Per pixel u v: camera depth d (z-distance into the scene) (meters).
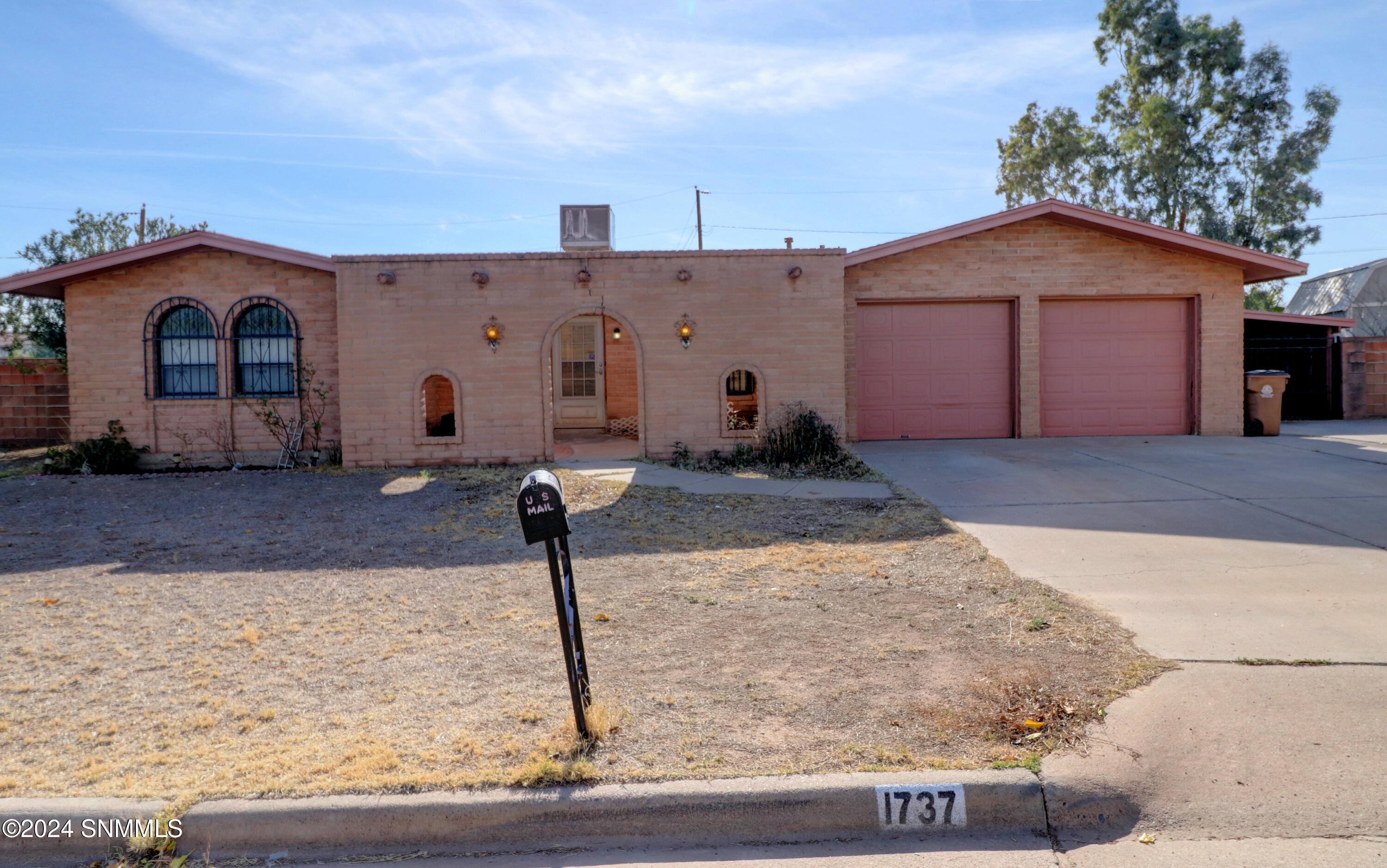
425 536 7.99
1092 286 13.54
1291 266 13.28
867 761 3.52
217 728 4.00
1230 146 28.69
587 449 13.34
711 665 4.67
